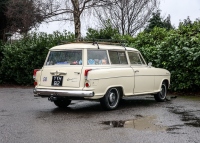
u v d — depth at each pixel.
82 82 8.34
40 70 9.15
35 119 7.73
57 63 9.03
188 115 8.20
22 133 6.35
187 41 12.75
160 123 7.23
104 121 7.46
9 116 8.16
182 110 8.98
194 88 13.19
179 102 10.74
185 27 13.88
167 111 8.82
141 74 9.88
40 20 20.52
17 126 6.96
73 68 8.52
